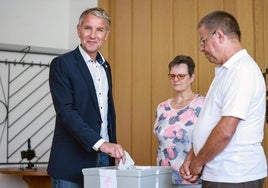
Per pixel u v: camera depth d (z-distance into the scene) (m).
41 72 3.28
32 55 3.26
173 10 3.00
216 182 1.54
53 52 3.32
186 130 2.24
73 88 1.89
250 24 2.68
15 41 3.27
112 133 2.04
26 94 3.22
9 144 3.13
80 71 1.91
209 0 2.85
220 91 1.57
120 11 3.19
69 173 1.88
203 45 1.66
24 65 3.23
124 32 3.17
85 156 1.89
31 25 3.33
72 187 1.89
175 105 2.38
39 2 3.37
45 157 3.23
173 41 2.99
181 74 2.36
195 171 1.60
